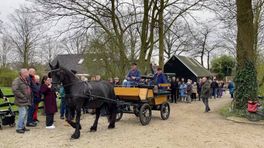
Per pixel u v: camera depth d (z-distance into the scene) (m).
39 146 8.95
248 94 15.42
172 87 24.33
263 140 10.00
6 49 51.44
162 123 13.16
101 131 11.20
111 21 23.08
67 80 10.25
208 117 15.39
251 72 15.62
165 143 9.39
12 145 9.03
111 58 30.64
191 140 9.84
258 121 13.62
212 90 31.20
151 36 23.83
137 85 13.24
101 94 11.05
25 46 47.41
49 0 20.53
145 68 23.59
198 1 22.02
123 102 11.94
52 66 10.40
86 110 16.02
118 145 9.11
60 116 14.12
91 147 8.88
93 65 32.91
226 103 24.27
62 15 20.91
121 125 12.54
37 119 13.11
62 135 10.41
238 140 9.94
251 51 15.84
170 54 50.00
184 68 45.12
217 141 9.74
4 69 42.22
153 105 13.51
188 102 25.27
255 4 20.62
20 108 10.62
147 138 10.06
